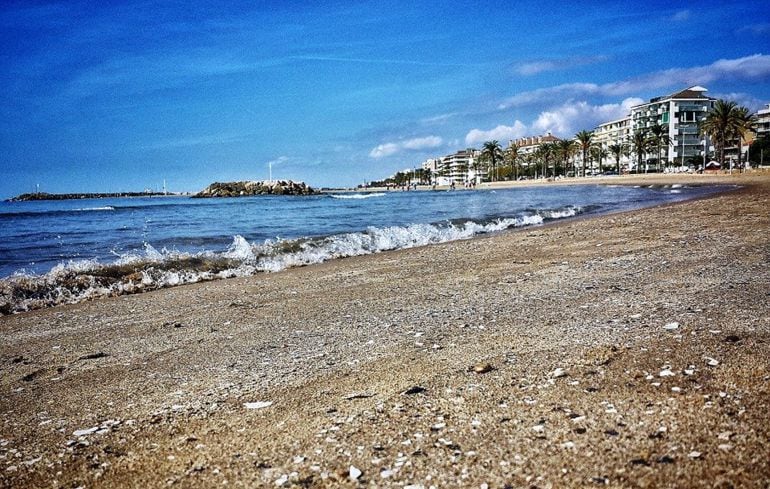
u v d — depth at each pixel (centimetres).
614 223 1694
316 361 450
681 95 11894
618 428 277
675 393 317
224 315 676
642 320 503
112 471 275
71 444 313
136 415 353
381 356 451
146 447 301
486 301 660
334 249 1436
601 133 16088
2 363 507
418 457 264
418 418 312
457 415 313
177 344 543
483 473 244
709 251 929
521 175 17688
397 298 723
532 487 229
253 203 7825
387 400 346
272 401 361
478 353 438
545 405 316
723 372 346
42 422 352
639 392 324
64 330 641
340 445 284
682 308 538
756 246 943
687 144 11744
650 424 278
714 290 614
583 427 282
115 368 471
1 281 953
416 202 5216
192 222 3188
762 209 1738
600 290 671
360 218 2923
